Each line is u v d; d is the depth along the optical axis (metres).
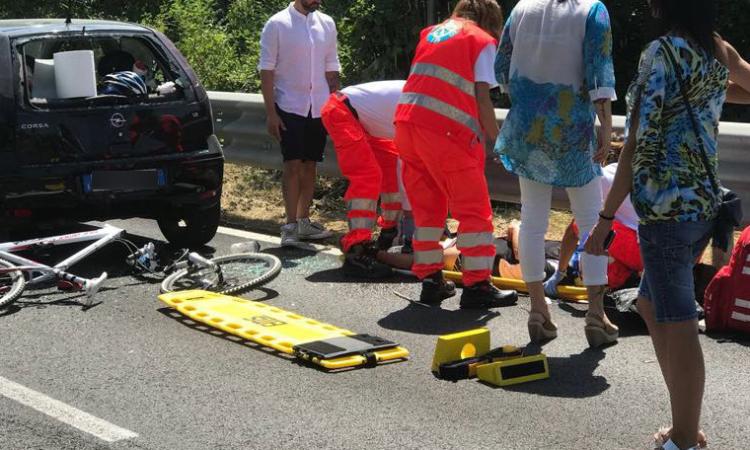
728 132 7.20
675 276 4.03
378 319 6.42
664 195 3.98
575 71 5.62
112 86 7.68
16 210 7.26
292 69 8.31
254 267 7.13
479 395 5.08
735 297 5.92
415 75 6.44
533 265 5.88
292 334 5.89
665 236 4.01
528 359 5.30
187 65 7.99
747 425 4.72
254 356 5.67
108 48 8.66
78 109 7.34
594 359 5.63
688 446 4.12
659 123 3.94
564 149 5.71
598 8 5.54
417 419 4.76
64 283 6.92
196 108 7.85
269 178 10.94
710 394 5.10
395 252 7.60
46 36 7.45
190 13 16.34
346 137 7.34
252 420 4.76
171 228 8.34
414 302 6.80
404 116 6.44
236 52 16.67
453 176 6.41
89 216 7.52
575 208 5.89
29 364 5.55
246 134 10.07
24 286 6.69
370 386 5.20
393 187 7.68
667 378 4.26
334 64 8.49
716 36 4.05
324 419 4.77
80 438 4.58
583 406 4.94
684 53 3.95
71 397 5.07
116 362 5.58
